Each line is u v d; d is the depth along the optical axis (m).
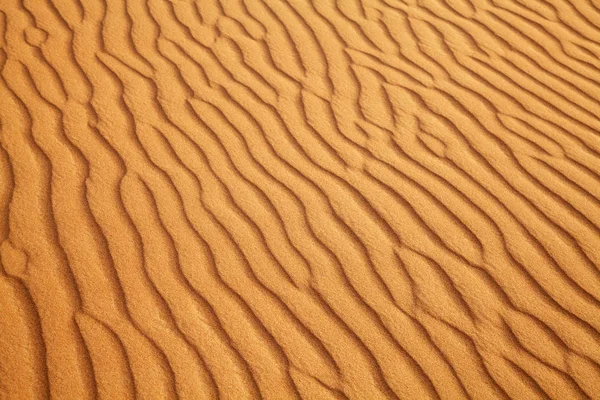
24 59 4.44
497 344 2.76
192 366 2.68
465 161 3.68
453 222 3.31
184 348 2.74
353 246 3.20
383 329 2.83
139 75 4.35
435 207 3.39
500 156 3.71
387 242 3.21
